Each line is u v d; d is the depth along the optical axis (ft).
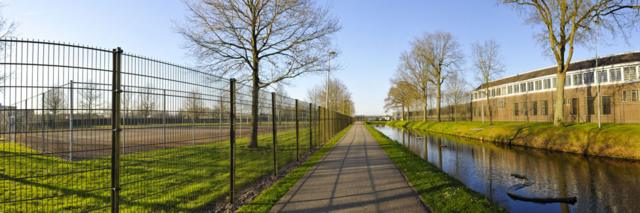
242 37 49.16
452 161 52.06
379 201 20.68
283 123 36.99
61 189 20.53
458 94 188.96
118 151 12.20
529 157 55.67
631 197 29.86
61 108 11.23
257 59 49.70
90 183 22.34
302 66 51.49
